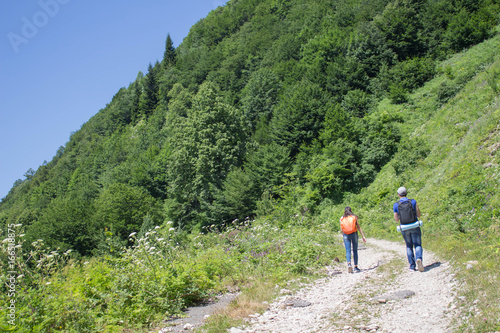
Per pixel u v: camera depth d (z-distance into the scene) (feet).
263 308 17.95
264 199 94.84
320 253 33.01
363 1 241.35
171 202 152.87
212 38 458.50
